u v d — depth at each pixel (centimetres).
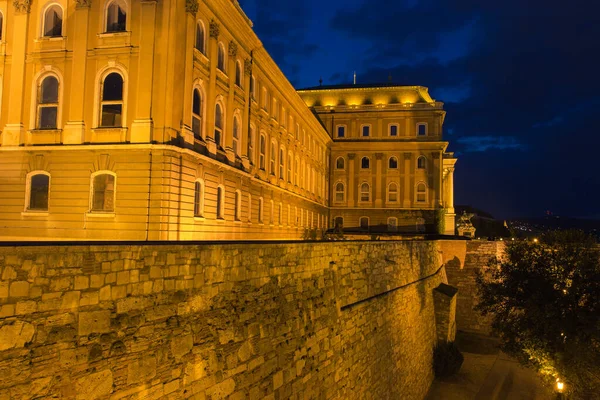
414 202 6291
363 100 6700
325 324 1461
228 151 2866
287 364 1210
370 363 1811
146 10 2280
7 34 2431
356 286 1777
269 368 1127
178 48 2311
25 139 2367
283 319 1216
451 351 2855
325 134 5931
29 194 2361
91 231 2250
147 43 2264
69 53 2344
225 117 2869
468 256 4072
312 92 6812
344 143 6438
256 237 3475
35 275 621
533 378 2842
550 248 2541
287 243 1272
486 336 3741
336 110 6562
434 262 3334
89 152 2278
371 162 6431
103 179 2280
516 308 2555
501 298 2570
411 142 6306
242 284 1055
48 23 2409
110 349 711
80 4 2339
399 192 6334
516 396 2592
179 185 2292
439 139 6309
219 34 2805
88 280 688
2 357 577
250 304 1079
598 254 2450
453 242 4081
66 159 2305
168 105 2244
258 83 3550
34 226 2320
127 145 2212
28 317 609
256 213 3494
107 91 2306
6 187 2366
